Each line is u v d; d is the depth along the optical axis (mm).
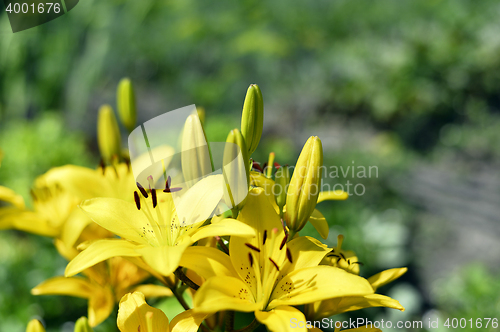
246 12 4742
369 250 2182
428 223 3695
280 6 5004
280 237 886
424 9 5957
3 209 1026
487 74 5656
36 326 919
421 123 5770
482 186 4453
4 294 1596
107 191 1043
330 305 911
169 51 4918
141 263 904
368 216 2604
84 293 1017
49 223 1044
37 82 3301
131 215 894
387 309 2076
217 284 845
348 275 854
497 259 3254
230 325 889
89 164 2453
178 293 929
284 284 873
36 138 2080
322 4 5430
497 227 3619
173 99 5238
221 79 4668
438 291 2738
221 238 927
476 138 5457
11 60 3053
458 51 5707
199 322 868
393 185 4055
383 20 5941
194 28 4426
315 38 5227
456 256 3264
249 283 874
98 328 1143
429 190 4293
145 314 888
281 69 4961
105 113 1059
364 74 5832
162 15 4555
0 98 3221
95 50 3516
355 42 5852
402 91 5727
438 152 5418
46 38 3166
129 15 3850
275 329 828
